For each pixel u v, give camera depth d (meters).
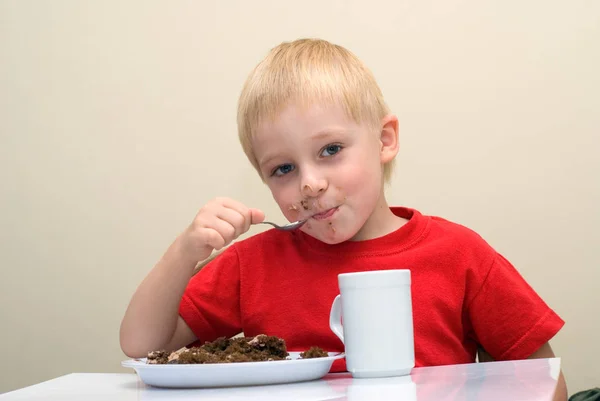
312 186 0.94
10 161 1.62
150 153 1.56
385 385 0.64
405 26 1.45
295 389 0.64
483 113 1.42
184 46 1.56
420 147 1.44
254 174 1.51
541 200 1.40
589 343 1.37
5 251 1.60
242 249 1.13
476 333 1.06
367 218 1.03
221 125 1.53
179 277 0.97
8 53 1.63
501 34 1.42
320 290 1.04
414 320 1.00
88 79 1.59
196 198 1.54
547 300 1.39
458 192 1.42
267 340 0.76
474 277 1.04
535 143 1.40
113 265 1.56
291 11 1.51
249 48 1.53
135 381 0.78
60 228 1.59
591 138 1.38
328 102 0.96
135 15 1.58
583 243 1.38
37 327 1.58
